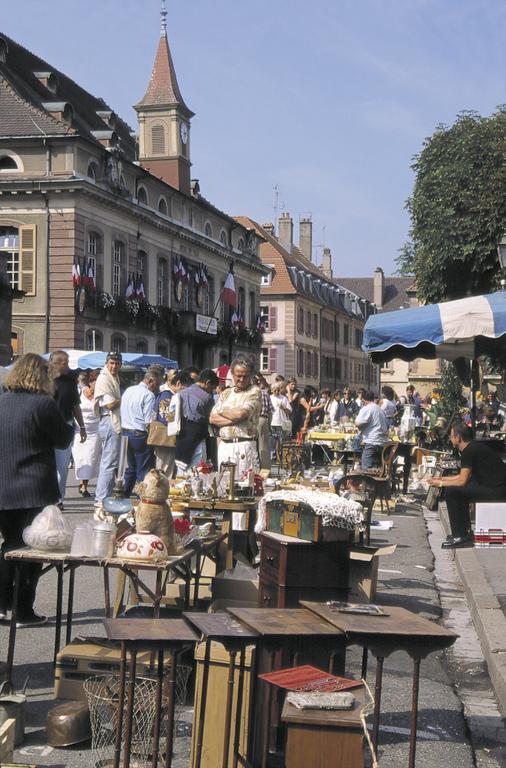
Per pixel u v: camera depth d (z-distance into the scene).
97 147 41.53
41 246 40.19
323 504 5.66
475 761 5.30
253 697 4.93
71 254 40.03
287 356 82.25
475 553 11.21
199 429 13.01
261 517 6.15
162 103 55.66
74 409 12.80
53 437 7.16
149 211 47.16
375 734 4.38
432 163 34.28
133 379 30.67
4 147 40.16
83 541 6.16
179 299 52.00
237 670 5.06
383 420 17.58
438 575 10.78
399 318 12.22
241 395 9.73
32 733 5.42
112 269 44.16
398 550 12.39
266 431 11.77
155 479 6.30
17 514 7.12
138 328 46.47
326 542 5.65
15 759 5.09
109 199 42.50
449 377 31.06
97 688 5.50
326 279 98.81
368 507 10.99
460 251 33.53
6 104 41.03
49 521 6.19
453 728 5.80
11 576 7.48
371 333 12.18
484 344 15.36
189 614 4.80
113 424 14.44
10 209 40.31
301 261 97.75
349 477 12.71
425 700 6.30
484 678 6.92
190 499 8.05
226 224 61.16
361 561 8.09
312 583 5.66
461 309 11.95
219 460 9.73
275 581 5.73
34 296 40.28
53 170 39.97
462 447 12.61
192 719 5.62
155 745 4.55
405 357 15.49
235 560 8.08
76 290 40.09
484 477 12.44
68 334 40.09
